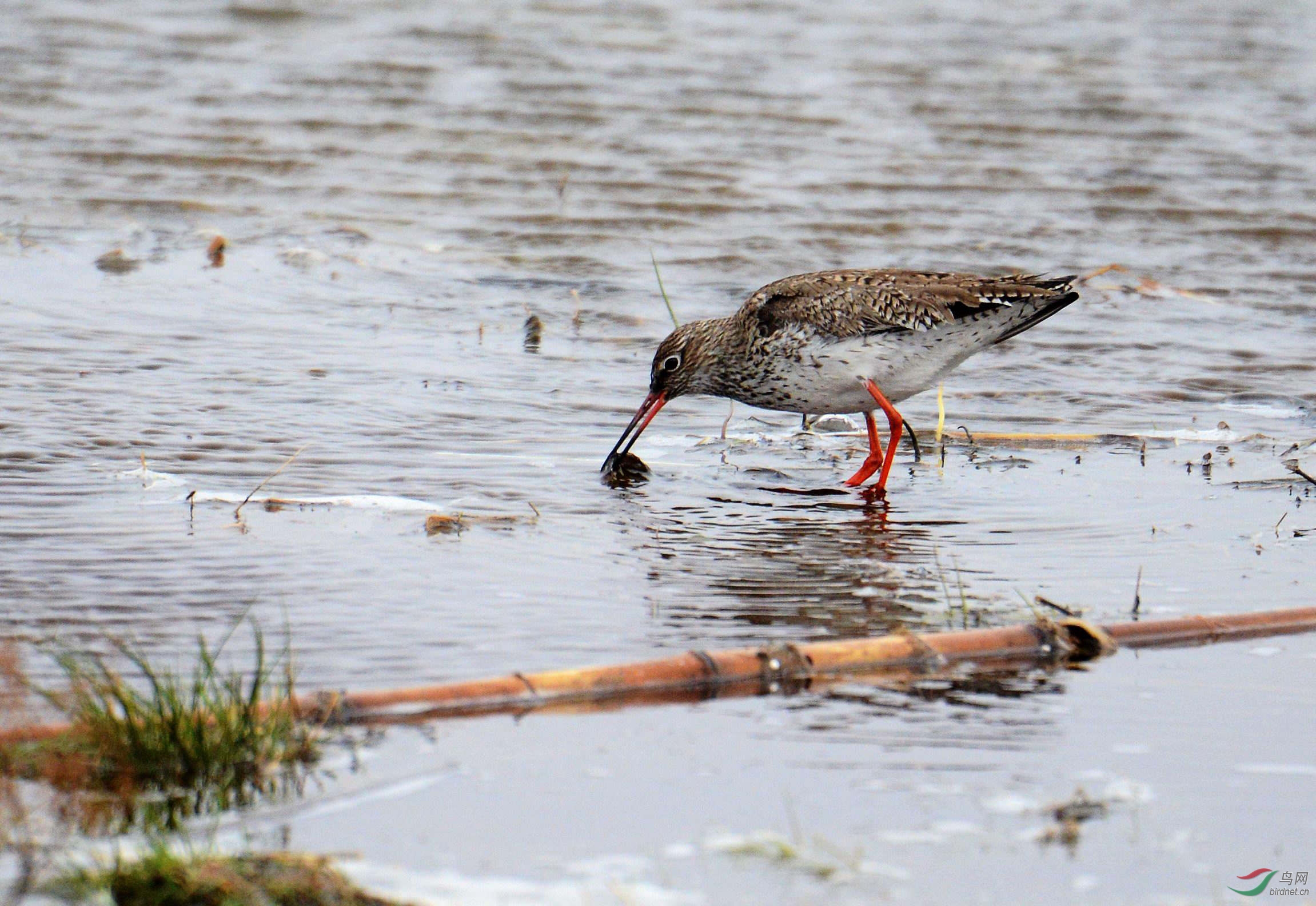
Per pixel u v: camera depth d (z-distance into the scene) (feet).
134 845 22.62
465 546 36.78
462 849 22.82
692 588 34.55
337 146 77.10
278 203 69.87
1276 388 52.65
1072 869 22.66
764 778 25.16
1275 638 31.73
